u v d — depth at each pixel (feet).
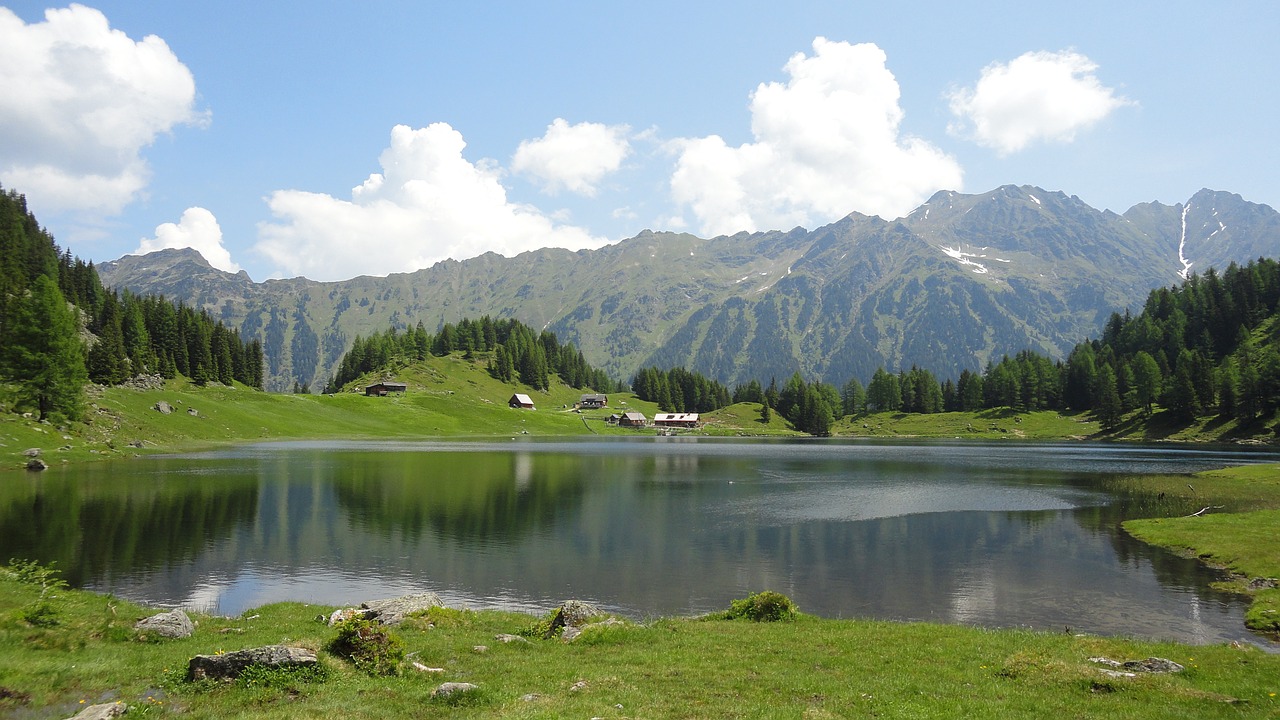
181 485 259.19
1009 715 57.47
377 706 56.34
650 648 81.76
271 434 576.61
